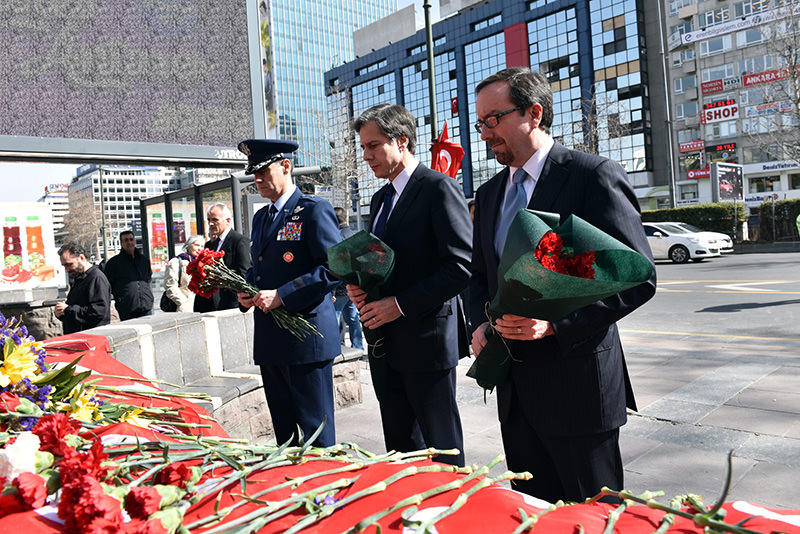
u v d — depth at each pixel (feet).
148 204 36.01
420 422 8.39
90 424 4.88
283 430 10.16
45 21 15.78
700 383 15.98
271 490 3.51
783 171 139.74
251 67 19.61
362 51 233.96
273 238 10.00
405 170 8.50
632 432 12.58
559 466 6.14
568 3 165.58
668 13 154.30
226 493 3.55
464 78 194.49
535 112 6.16
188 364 13.33
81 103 16.43
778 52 95.96
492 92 6.22
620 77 159.84
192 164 18.67
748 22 139.23
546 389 6.02
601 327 5.54
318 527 3.14
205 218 29.66
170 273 21.54
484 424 13.82
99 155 16.62
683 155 154.20
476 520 3.03
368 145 8.31
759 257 65.51
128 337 11.30
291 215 9.95
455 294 7.76
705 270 53.72
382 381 8.69
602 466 6.07
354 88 234.38
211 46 18.80
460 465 8.46
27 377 4.91
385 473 3.64
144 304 24.32
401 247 8.20
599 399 5.93
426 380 8.26
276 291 9.34
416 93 212.84
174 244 33.24
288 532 3.00
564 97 171.42
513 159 6.36
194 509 3.35
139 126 17.44
